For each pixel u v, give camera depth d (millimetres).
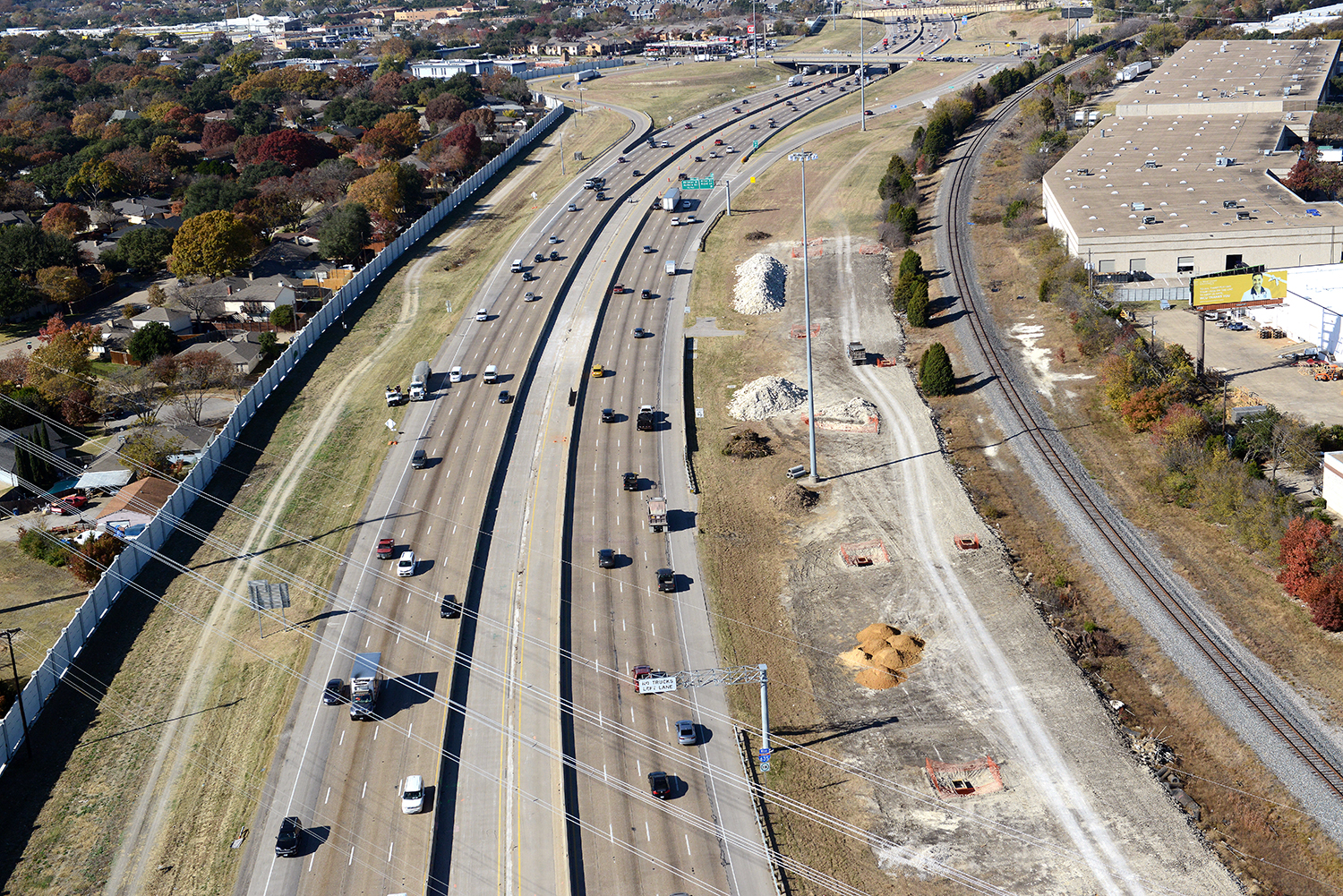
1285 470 116562
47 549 121312
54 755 91375
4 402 144375
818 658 98750
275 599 104438
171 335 171750
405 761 88938
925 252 187000
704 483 128000
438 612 107188
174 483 131750
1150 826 78812
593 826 81812
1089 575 106188
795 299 176750
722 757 88000
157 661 102062
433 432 142375
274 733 92438
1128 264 164625
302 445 141375
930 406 140750
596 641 102250
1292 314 143750
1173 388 126312
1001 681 93500
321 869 79062
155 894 78062
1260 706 88188
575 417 144000
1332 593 94062
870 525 116812
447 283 195125
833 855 78562
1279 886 74062
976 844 78688
